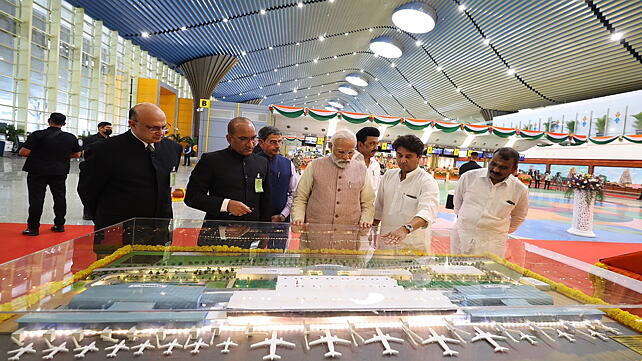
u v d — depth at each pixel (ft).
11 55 37.58
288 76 81.76
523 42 43.39
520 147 46.32
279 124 37.42
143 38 49.44
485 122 79.41
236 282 3.12
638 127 49.62
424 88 73.15
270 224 4.71
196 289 2.84
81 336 2.30
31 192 10.65
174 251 3.88
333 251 4.13
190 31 45.32
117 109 52.75
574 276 3.59
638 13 32.89
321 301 2.73
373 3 41.91
